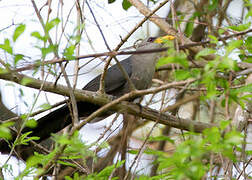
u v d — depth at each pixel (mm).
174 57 4594
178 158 4504
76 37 5129
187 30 9492
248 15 6242
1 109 9102
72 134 5352
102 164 8289
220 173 7324
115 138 8641
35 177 5523
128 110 7898
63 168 9070
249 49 6910
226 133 4719
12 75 6676
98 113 5508
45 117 8414
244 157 6625
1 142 7617
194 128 7832
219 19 8867
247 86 5625
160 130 10102
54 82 7070
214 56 8289
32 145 7926
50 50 5129
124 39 6914
